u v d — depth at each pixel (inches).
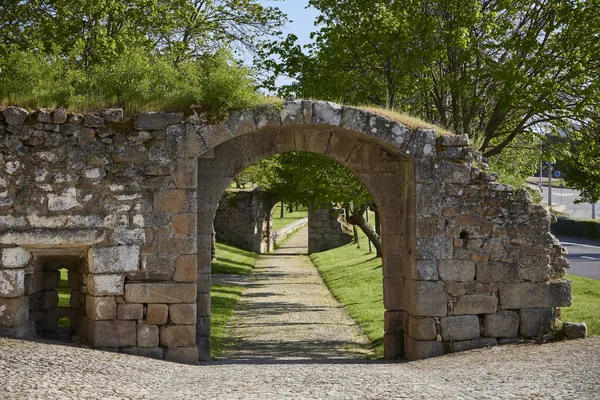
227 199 1818.4
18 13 823.1
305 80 761.0
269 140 528.1
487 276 491.8
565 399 296.7
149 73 497.4
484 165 513.7
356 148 531.2
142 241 459.5
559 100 704.4
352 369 434.3
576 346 445.7
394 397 321.7
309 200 1272.1
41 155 454.0
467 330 488.4
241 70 484.7
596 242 1368.1
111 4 820.6
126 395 326.6
